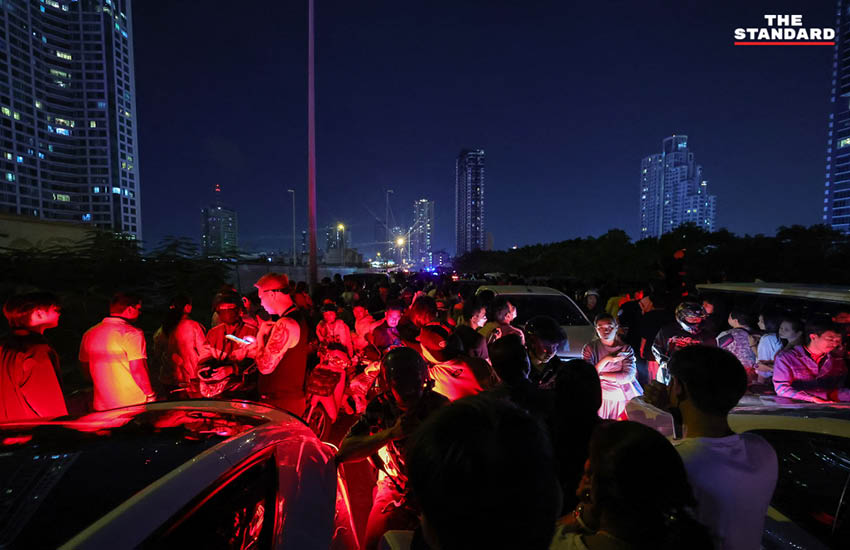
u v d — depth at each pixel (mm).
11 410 2775
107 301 12320
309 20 15070
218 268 16422
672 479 1089
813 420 2244
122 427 2031
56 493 1441
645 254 37219
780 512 2035
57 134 133125
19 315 2850
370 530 2150
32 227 18141
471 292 9078
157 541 1312
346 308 11102
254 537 1607
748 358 4535
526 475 769
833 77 110500
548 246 63438
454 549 805
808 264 24578
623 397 4051
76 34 135625
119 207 141125
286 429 2354
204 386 3762
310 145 15188
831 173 110500
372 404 2258
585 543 1167
